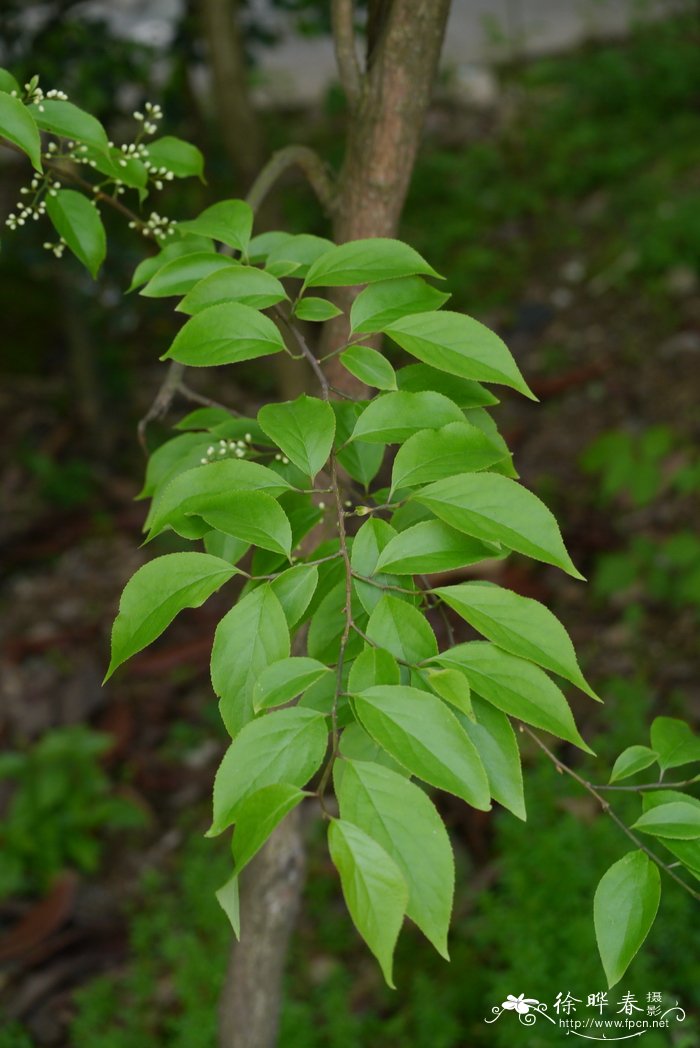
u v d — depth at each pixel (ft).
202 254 4.85
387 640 3.70
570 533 17.02
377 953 2.96
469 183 28.19
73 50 14.88
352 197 6.02
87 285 19.08
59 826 13.25
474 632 11.73
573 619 15.33
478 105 32.42
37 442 21.72
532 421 20.33
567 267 24.73
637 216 24.79
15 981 11.80
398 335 4.19
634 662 14.24
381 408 4.15
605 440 16.29
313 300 4.55
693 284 22.68
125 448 21.62
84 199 5.12
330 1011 10.43
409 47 5.58
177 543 18.89
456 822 12.48
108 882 13.15
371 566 3.90
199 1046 10.27
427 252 25.88
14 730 15.62
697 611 14.62
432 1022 9.95
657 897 3.79
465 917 11.31
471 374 4.09
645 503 15.55
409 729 3.36
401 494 4.62
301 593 3.87
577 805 11.16
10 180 19.31
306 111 32.71
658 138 27.89
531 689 3.61
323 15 17.08
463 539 3.88
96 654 16.92
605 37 35.83
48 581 18.81
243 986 8.06
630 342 21.75
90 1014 10.99
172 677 16.24
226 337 4.27
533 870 10.43
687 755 4.34
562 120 29.91
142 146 5.26
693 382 20.01
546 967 9.56
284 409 4.16
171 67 17.80
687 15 33.86
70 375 22.71
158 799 14.37
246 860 3.15
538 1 40.34
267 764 3.39
